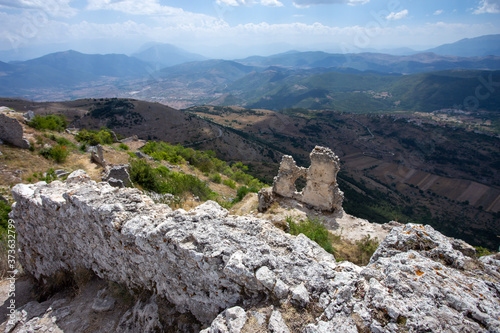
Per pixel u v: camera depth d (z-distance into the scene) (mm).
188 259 5551
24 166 21734
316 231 13852
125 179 18938
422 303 4172
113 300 7047
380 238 15305
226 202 23125
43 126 32438
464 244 6211
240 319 4500
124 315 6555
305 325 4289
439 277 4703
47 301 7652
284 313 4523
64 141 30734
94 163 26516
